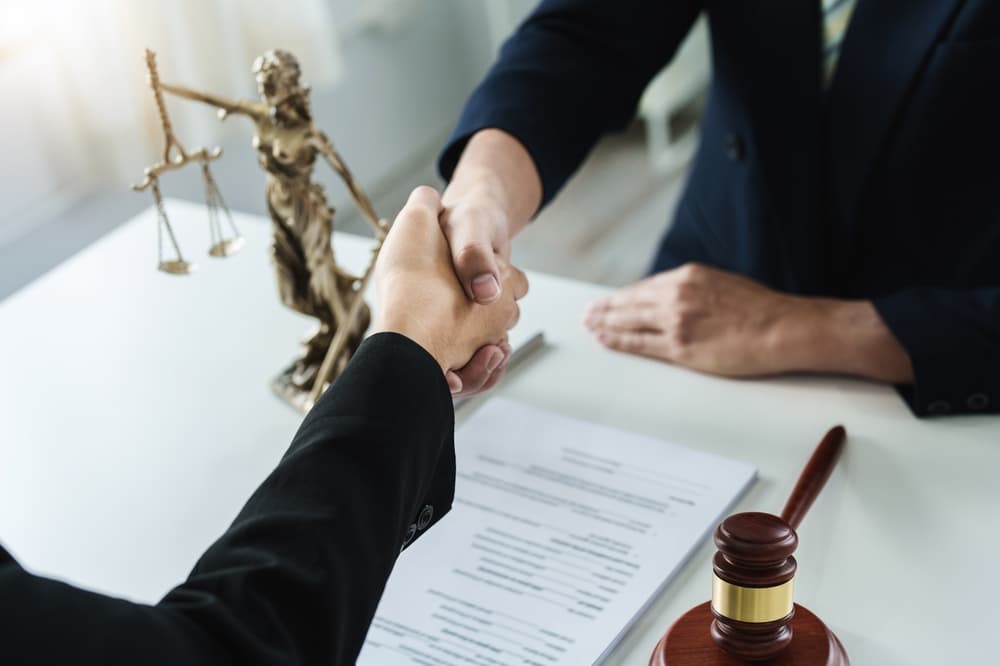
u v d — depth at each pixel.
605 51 1.35
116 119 2.17
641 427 1.08
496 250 1.00
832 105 1.33
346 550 0.62
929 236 1.32
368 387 0.68
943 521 0.94
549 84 1.29
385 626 0.89
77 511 1.05
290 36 2.47
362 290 1.11
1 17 2.07
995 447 1.01
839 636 0.84
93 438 1.15
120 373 1.25
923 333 1.08
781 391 1.11
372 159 3.20
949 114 1.25
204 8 2.25
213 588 0.60
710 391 1.12
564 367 1.18
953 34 1.22
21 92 2.13
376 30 3.08
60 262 2.27
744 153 1.41
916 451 1.02
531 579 0.92
